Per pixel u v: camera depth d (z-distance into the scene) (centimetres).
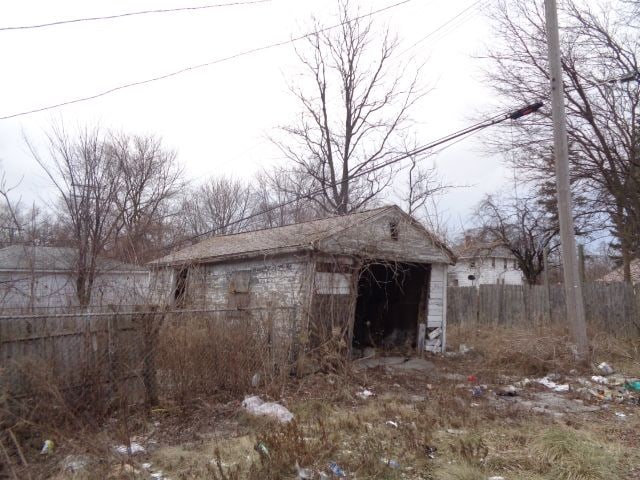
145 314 667
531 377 998
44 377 544
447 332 1588
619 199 1644
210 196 3584
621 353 1098
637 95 1573
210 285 1359
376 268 1423
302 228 1245
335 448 515
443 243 1296
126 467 480
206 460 501
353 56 2805
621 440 588
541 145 1733
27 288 1211
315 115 2880
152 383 669
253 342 817
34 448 516
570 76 1630
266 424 620
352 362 1022
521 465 494
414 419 654
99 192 1655
